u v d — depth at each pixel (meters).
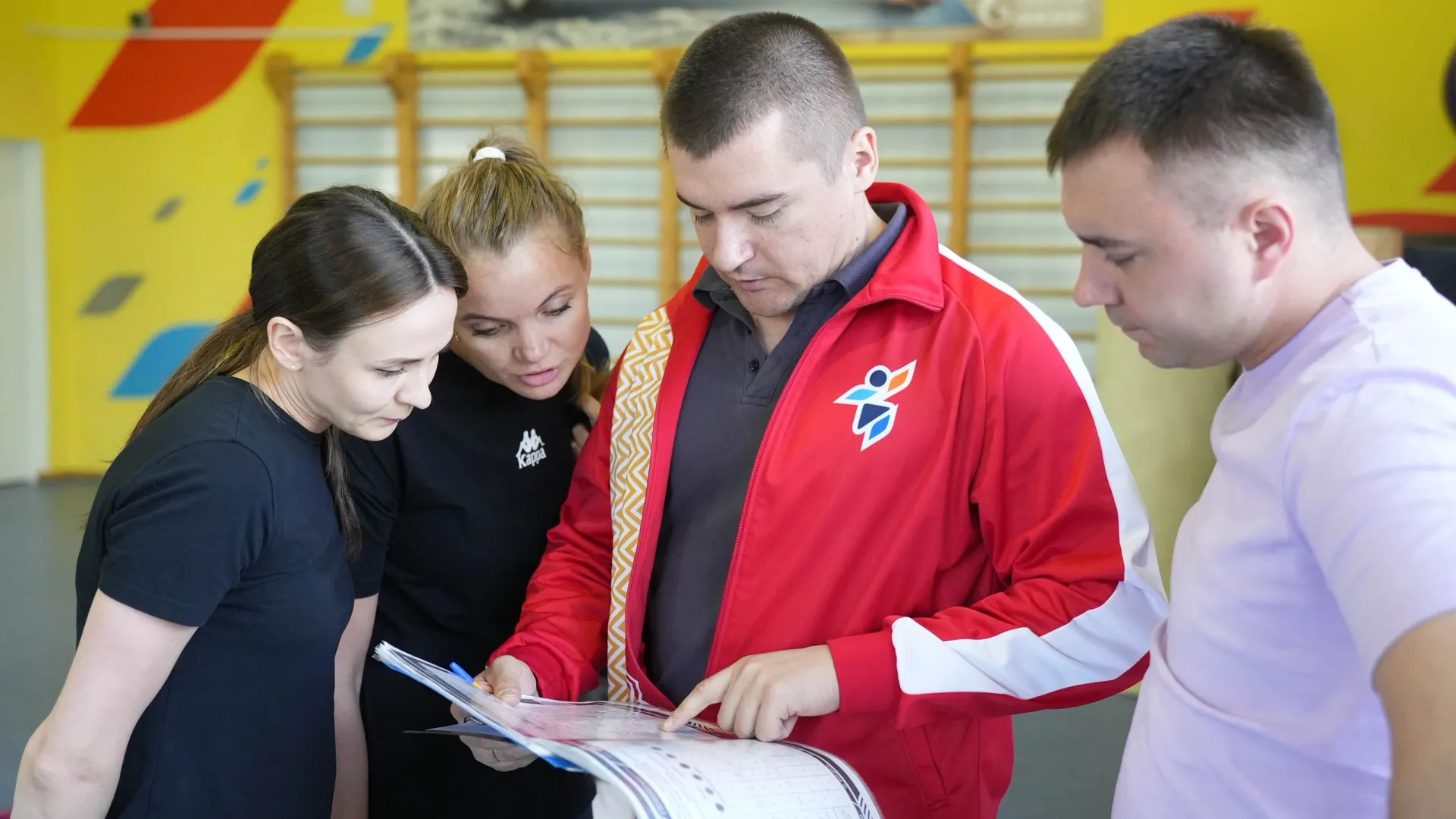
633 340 1.29
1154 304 0.75
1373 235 2.74
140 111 6.12
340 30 5.93
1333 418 0.65
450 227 1.19
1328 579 0.63
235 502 0.99
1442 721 0.53
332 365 1.03
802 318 1.13
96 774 0.96
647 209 5.82
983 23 5.27
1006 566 1.06
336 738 1.33
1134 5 5.10
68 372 6.38
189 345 6.26
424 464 1.33
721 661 1.11
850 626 1.07
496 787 1.45
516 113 5.89
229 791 1.06
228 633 1.04
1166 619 0.94
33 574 4.46
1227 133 0.69
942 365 1.06
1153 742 0.83
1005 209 5.38
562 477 1.44
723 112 0.98
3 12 5.88
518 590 1.42
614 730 0.98
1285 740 0.72
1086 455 1.01
